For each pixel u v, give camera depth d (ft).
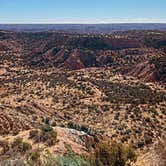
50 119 177.78
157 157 43.14
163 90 356.18
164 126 191.42
